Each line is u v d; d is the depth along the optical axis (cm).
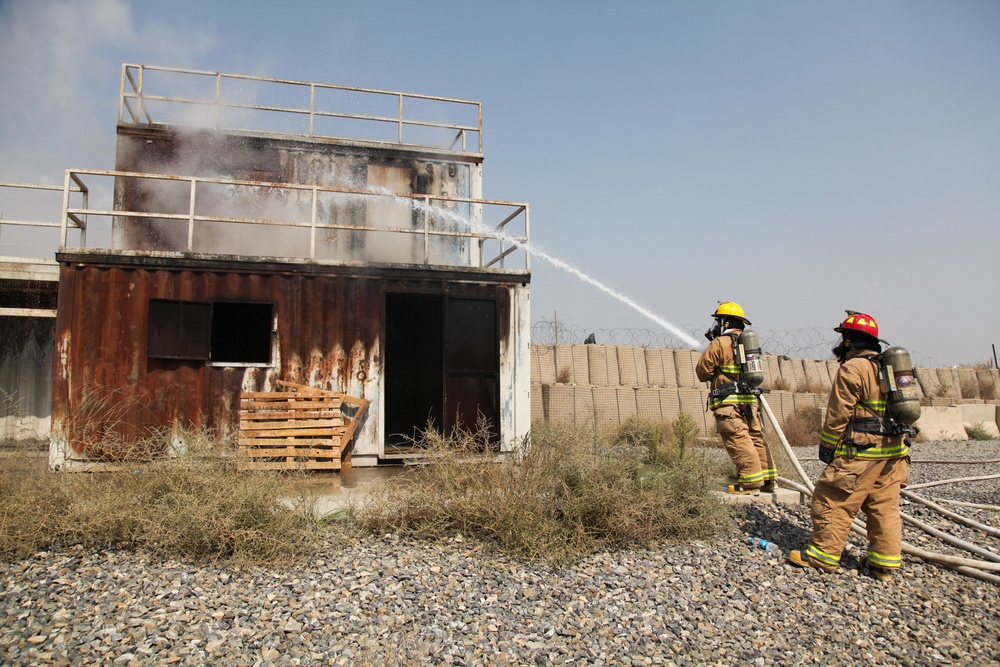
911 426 624
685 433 964
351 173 1352
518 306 1050
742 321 853
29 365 1298
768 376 2417
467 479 719
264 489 653
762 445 852
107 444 827
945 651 481
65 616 471
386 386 1023
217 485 658
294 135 1320
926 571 656
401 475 812
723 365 843
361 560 603
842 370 629
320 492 724
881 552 620
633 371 2102
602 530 674
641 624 495
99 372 887
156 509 638
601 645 459
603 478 708
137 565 576
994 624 540
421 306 1042
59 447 861
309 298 958
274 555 593
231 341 948
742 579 598
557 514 690
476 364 1022
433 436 803
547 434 852
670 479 748
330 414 909
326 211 1326
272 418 896
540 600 531
